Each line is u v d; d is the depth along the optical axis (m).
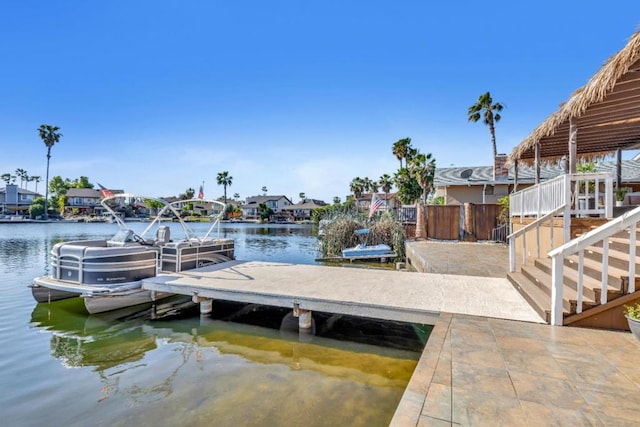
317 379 3.98
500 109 26.19
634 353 2.94
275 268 8.23
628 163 19.23
